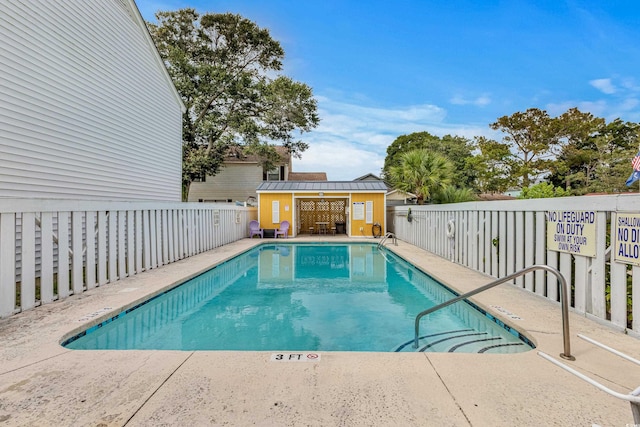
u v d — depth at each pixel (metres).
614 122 24.89
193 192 20.41
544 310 3.66
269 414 1.81
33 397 1.97
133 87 9.08
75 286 4.34
